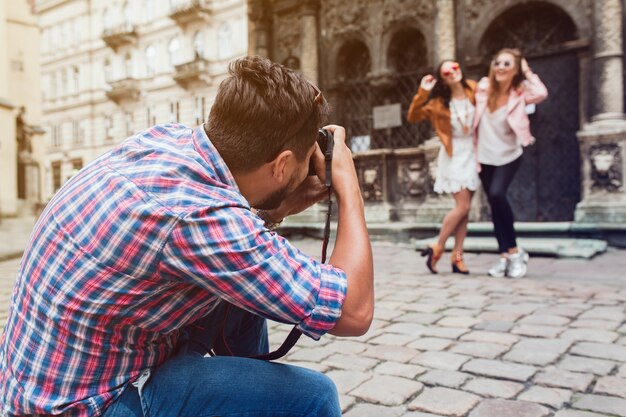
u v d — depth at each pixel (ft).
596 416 6.67
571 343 9.52
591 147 22.63
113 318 3.37
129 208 3.26
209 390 3.61
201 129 3.71
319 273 3.53
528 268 17.53
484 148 16.08
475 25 26.61
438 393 7.57
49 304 3.37
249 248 3.31
